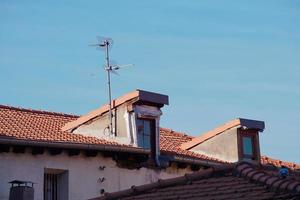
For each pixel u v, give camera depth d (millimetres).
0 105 32844
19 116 32031
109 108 31641
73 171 28750
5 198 26578
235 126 35438
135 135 30969
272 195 17812
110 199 21031
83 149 28484
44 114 33969
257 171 19734
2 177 26656
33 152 27578
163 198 19547
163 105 32375
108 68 32094
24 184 25938
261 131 36438
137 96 31047
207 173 20781
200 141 35969
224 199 18109
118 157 30094
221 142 35625
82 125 32062
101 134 31625
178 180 20906
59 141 27812
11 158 27047
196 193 19297
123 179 30203
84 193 28859
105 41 32344
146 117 31766
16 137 26859
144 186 21062
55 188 28625
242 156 35312
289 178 18969
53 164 28203
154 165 31531
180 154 33594
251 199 17688
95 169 29438
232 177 20109
